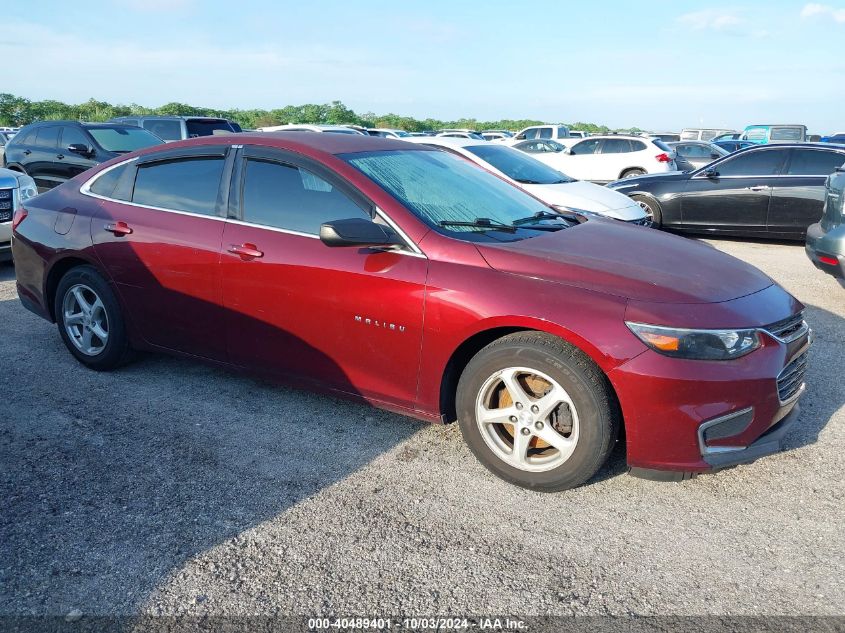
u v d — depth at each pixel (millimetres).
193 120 14695
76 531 2746
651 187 10070
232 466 3275
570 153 16812
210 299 3762
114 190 4238
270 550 2643
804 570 2551
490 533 2766
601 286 2898
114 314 4188
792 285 7055
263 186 3652
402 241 3223
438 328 3078
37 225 4469
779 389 2918
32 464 3260
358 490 3074
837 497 3047
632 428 2781
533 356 2881
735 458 2828
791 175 9242
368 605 2354
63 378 4309
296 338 3527
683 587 2457
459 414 3168
